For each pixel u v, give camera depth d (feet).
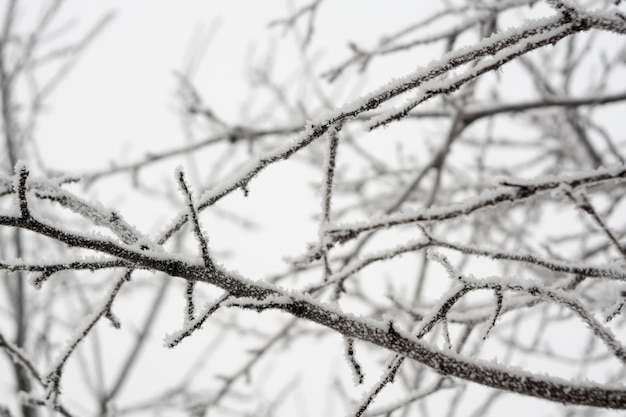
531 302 4.99
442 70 4.45
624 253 4.36
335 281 4.90
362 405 4.47
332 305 4.41
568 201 4.39
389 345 4.38
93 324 4.64
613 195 7.39
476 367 4.35
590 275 4.49
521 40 4.45
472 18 5.57
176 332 4.35
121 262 4.33
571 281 4.83
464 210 4.51
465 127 7.20
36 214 4.25
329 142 4.67
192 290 4.38
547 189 4.43
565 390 4.31
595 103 7.02
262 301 4.36
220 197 4.55
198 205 4.55
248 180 4.55
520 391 4.33
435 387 5.04
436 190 6.91
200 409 6.24
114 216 4.64
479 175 9.34
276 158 4.54
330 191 4.76
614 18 4.41
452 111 7.33
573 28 4.43
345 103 4.52
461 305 7.01
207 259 4.35
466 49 4.44
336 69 5.79
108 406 6.44
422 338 4.51
